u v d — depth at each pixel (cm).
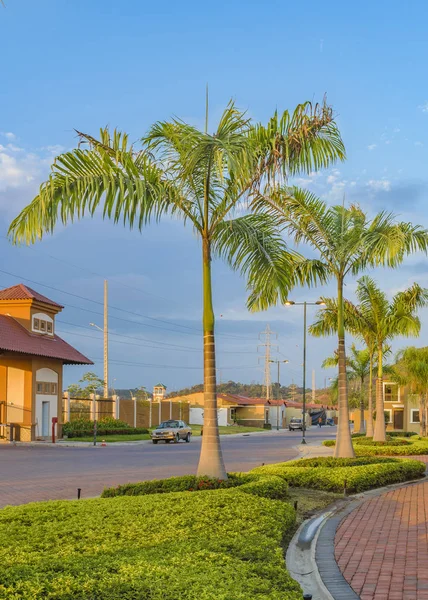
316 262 2069
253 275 1446
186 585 546
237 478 1329
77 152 1220
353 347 4875
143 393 10281
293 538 984
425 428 4603
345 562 832
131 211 1251
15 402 3797
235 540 763
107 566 612
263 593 548
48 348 4016
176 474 1966
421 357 4169
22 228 1198
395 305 2975
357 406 7462
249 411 9231
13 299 4006
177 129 1229
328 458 1912
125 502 1025
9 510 952
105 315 5566
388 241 1867
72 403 5025
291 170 1355
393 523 1113
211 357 1330
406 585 723
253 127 1284
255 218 1472
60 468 2166
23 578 550
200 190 1370
